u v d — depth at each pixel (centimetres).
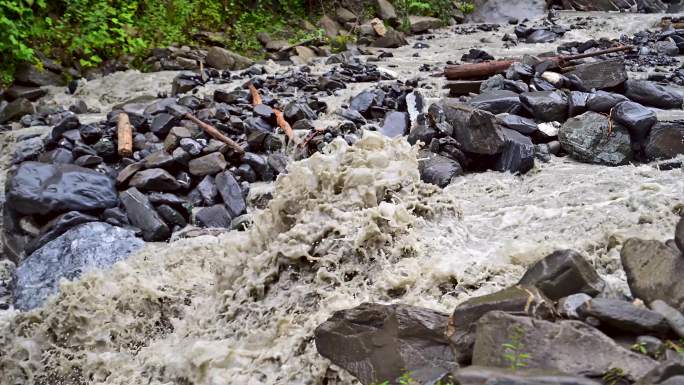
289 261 439
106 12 1118
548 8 1617
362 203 455
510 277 389
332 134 739
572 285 317
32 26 1058
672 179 518
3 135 848
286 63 1174
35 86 1010
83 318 492
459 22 1611
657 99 762
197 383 405
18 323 509
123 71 1070
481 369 246
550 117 699
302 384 362
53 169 677
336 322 343
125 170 694
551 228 459
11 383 488
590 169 600
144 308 500
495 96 745
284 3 1405
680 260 300
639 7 1551
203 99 852
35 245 633
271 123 785
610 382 248
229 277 466
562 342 261
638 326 270
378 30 1373
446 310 361
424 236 445
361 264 426
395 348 320
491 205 527
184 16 1230
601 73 788
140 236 642
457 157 638
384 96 845
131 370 452
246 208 679
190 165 704
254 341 412
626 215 447
